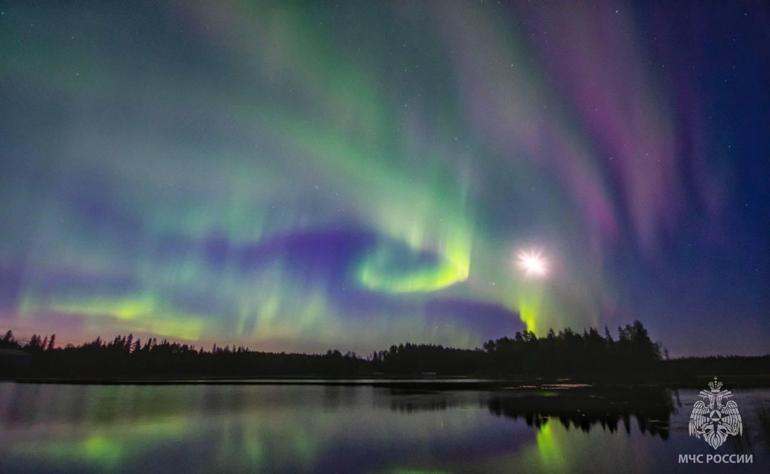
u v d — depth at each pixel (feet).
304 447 71.10
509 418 100.94
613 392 166.71
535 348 442.50
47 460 65.10
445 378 355.36
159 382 285.02
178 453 68.08
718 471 55.72
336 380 327.67
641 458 61.57
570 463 59.41
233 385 252.83
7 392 191.83
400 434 81.76
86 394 181.27
